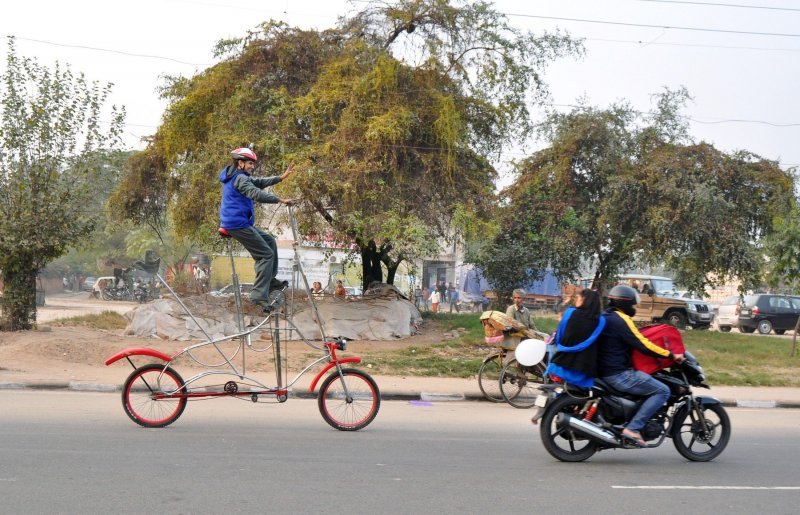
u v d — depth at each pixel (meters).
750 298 33.47
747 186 24.36
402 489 6.62
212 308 18.52
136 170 23.00
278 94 19.30
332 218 19.47
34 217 17.45
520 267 25.77
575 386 8.08
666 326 8.21
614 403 8.05
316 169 18.12
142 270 9.24
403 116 18.61
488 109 21.05
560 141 25.50
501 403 13.39
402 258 22.09
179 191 21.36
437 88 20.25
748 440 10.20
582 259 27.45
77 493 6.10
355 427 9.68
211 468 7.11
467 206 19.78
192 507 5.81
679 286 27.06
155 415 9.30
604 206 24.50
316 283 22.86
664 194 23.64
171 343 17.50
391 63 19.11
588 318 8.02
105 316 23.94
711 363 19.11
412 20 20.78
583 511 6.13
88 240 18.67
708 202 22.98
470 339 19.48
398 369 15.70
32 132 17.61
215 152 19.20
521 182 26.06
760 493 6.97
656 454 8.92
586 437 8.02
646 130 25.52
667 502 6.53
